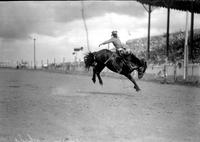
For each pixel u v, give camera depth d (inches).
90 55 573.0
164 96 539.8
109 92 605.6
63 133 249.8
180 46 1401.3
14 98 460.8
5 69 1611.7
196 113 355.6
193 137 246.4
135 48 1860.2
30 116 315.0
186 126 283.0
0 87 642.8
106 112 347.9
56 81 903.7
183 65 1050.1
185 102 457.4
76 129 262.4
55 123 285.4
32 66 2046.0
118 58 548.7
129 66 550.3
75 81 935.0
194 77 969.5
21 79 938.7
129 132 256.5
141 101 459.2
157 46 1632.6
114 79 1173.1
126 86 789.9
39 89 617.3
